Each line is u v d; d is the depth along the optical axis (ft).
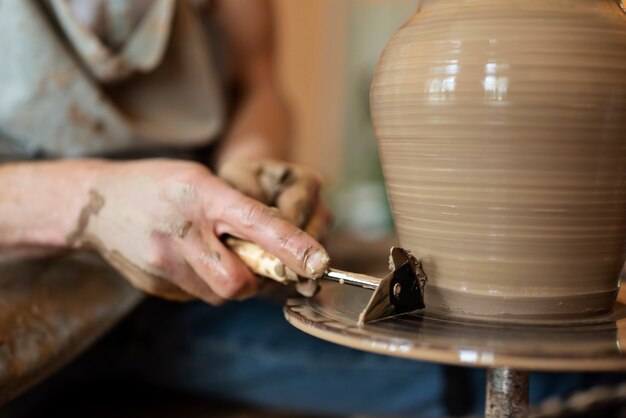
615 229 1.80
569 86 1.64
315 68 8.31
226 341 3.63
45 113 3.22
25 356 2.45
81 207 2.46
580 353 1.42
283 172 2.53
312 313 1.85
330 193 7.83
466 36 1.72
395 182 1.97
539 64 1.65
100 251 2.49
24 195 2.57
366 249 4.33
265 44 4.68
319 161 8.43
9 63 3.17
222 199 2.09
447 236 1.83
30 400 3.63
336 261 3.88
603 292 1.85
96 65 3.25
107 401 3.99
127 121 3.39
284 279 2.04
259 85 4.52
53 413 3.77
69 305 2.67
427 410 3.35
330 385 3.47
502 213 1.73
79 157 3.34
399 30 1.97
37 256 2.70
